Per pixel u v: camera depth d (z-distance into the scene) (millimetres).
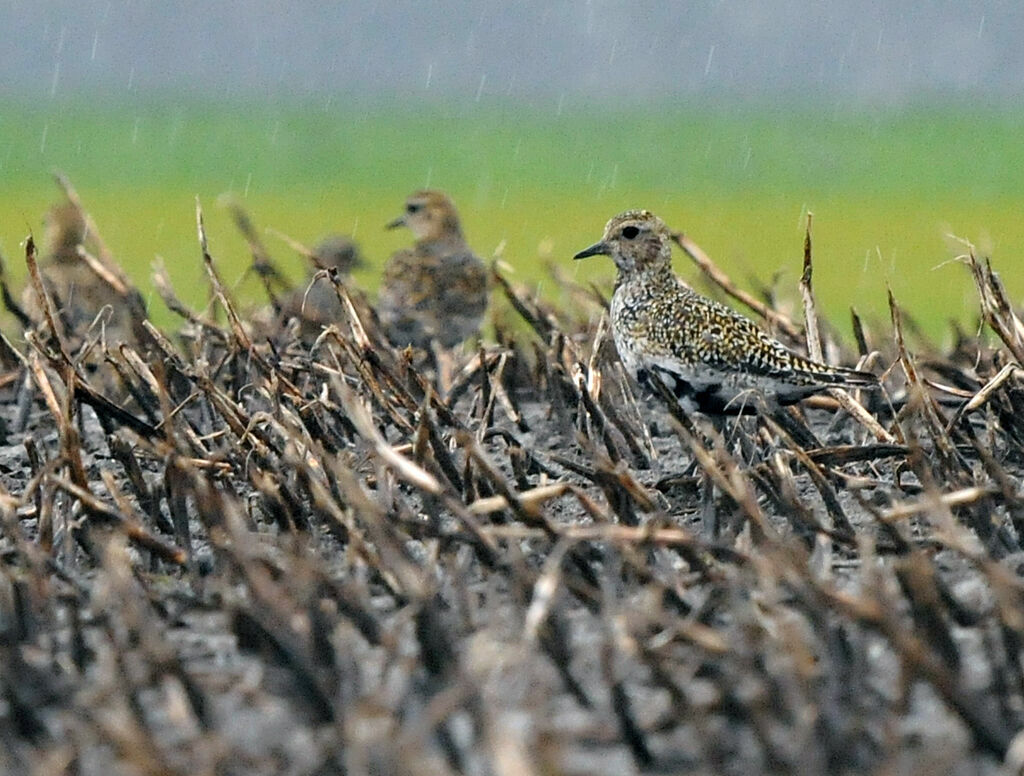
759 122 83188
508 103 98188
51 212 17391
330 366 12977
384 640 7996
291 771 6914
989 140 72375
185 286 30500
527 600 8492
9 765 7094
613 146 71188
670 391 12258
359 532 9781
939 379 14375
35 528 10617
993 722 7012
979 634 8367
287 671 7598
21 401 13664
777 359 12070
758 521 9133
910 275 34219
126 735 6906
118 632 8484
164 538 10453
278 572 8984
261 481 10094
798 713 7105
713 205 50688
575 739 7242
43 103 91438
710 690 7648
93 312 16938
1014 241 40906
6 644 8234
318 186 55344
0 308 18531
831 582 8680
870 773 6840
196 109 88562
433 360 17141
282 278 17047
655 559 9398
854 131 77312
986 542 9719
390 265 17359
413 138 73875
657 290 12859
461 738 7207
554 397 13164
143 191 53031
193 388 13453
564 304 17422
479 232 43531
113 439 10852
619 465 10828
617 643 7793
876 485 10555
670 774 6949
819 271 35250
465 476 10344
